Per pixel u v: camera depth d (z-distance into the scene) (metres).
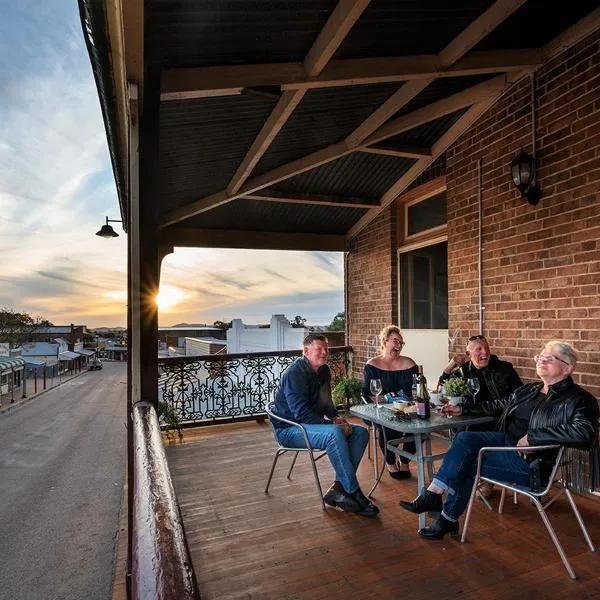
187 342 21.47
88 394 31.86
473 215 4.33
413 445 3.60
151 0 2.08
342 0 2.28
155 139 2.39
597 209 3.12
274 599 2.10
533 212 3.65
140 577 0.65
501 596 2.08
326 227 6.80
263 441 4.97
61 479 10.02
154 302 2.39
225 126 3.63
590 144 3.17
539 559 2.39
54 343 56.78
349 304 6.99
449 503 2.61
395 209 5.89
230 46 2.57
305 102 3.43
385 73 3.02
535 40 3.40
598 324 3.10
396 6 2.51
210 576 2.30
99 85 2.46
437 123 4.44
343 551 2.52
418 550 2.51
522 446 2.48
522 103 3.74
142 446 1.41
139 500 0.97
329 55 2.61
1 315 48.06
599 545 2.51
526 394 2.81
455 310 4.58
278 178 4.75
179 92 2.68
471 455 2.63
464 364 3.61
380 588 2.17
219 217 6.16
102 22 1.75
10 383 27.91
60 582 5.05
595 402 2.45
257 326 14.86
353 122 3.98
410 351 5.61
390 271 5.88
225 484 3.63
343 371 6.88
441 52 3.14
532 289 3.65
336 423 3.20
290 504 3.19
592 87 3.15
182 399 5.71
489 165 4.12
